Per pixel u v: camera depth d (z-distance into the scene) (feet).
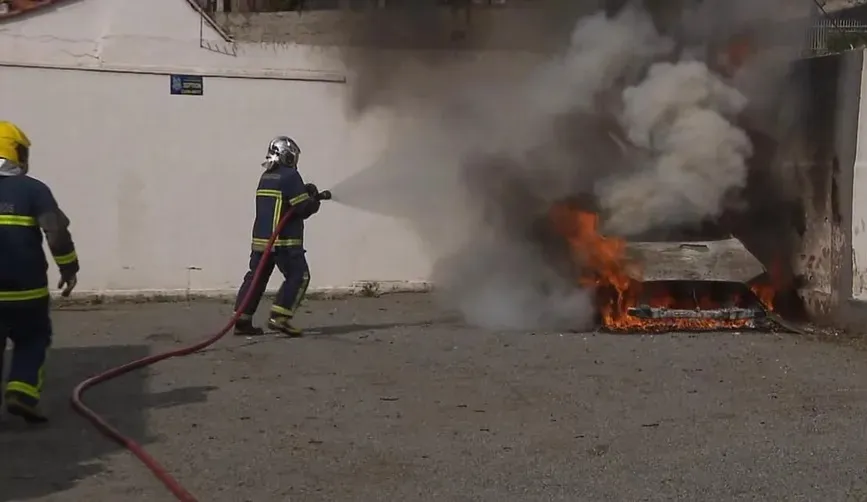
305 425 21.76
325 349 30.27
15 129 21.84
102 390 25.02
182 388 25.21
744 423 21.93
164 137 40.68
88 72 39.75
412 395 24.41
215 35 40.96
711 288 34.45
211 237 41.32
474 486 17.74
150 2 40.19
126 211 40.45
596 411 22.91
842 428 21.54
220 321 36.04
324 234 42.37
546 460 19.25
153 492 17.37
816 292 34.63
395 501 16.99
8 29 38.96
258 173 41.60
